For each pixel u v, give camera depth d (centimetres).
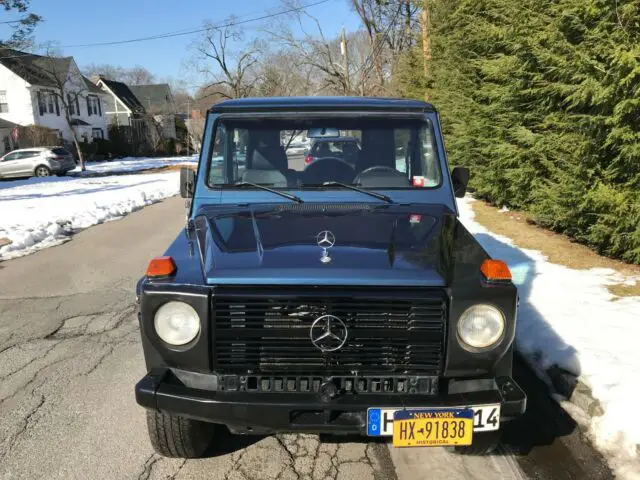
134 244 898
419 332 238
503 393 241
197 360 242
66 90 4362
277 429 238
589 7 558
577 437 313
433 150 348
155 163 4181
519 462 291
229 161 348
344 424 238
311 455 303
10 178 2852
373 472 286
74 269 730
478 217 983
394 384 243
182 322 240
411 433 235
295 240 272
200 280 246
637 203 568
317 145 349
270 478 282
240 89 4625
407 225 294
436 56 1479
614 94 557
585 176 631
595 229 630
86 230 1053
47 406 359
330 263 247
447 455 299
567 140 652
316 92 3734
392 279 239
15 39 2914
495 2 897
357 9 2769
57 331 501
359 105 351
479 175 1091
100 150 4931
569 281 566
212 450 308
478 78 1055
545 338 421
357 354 241
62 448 310
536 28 717
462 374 244
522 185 887
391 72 2478
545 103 755
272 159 348
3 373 412
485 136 1030
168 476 284
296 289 239
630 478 274
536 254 689
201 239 288
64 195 1755
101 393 377
